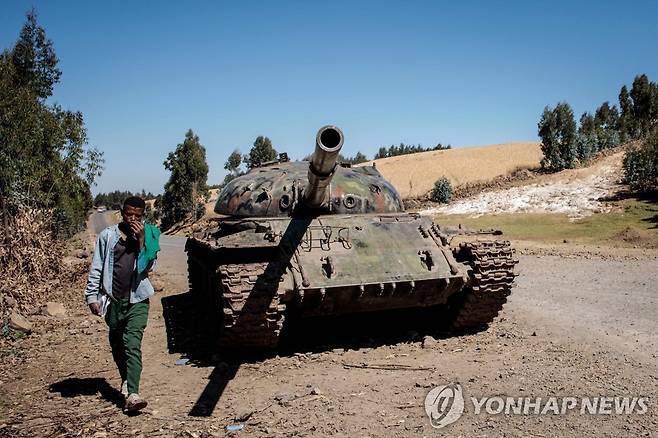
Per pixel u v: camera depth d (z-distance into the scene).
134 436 6.25
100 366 9.15
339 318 11.68
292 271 9.31
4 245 15.45
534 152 60.06
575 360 9.05
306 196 10.41
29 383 8.25
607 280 17.23
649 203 33.06
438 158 62.75
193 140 61.28
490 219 35.41
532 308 13.56
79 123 24.83
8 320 11.39
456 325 11.15
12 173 18.56
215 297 10.27
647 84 62.44
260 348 9.80
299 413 6.93
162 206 64.75
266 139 53.28
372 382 8.16
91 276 6.94
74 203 34.41
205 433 6.32
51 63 30.86
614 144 59.91
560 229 30.36
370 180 12.52
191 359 9.65
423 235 10.79
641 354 9.39
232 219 11.41
